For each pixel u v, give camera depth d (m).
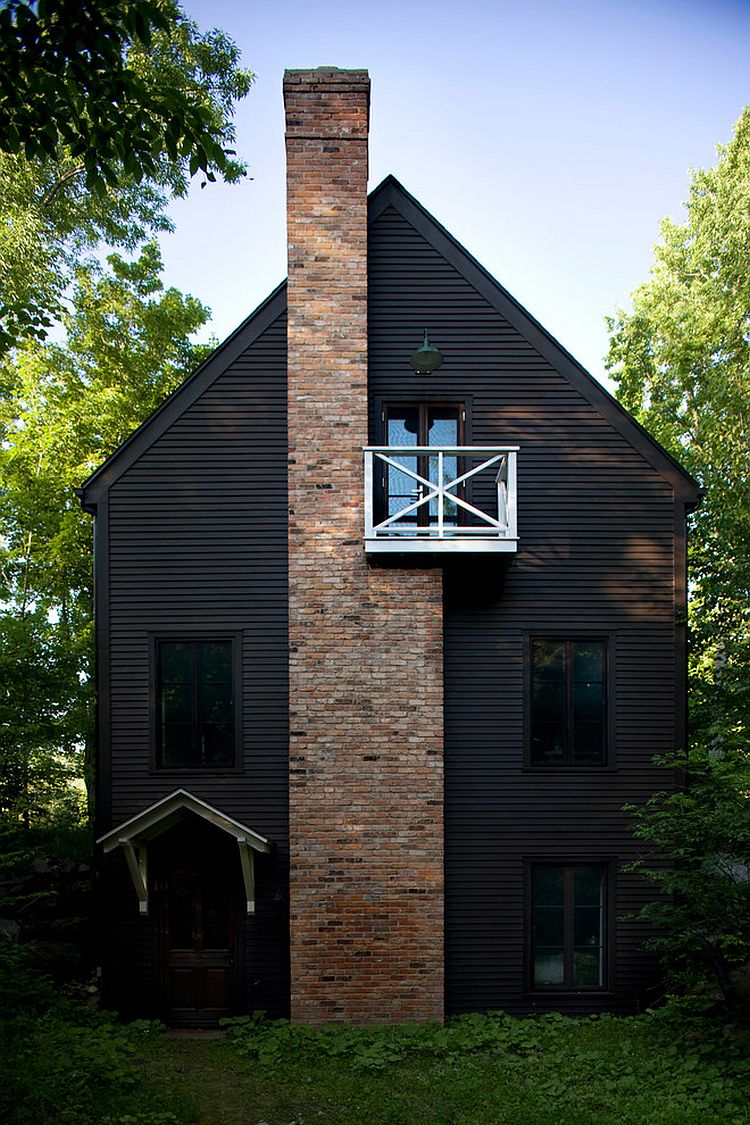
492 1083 8.59
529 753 10.97
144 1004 10.58
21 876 14.28
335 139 11.04
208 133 6.85
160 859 10.78
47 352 20.95
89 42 6.07
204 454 11.17
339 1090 8.48
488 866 10.83
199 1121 7.83
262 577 11.04
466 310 11.40
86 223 19.75
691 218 22.45
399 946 10.20
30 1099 7.81
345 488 10.70
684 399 21.47
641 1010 10.65
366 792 10.37
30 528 19.72
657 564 11.27
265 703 10.91
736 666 13.91
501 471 10.79
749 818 9.03
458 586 11.16
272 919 10.65
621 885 10.84
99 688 10.94
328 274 10.92
